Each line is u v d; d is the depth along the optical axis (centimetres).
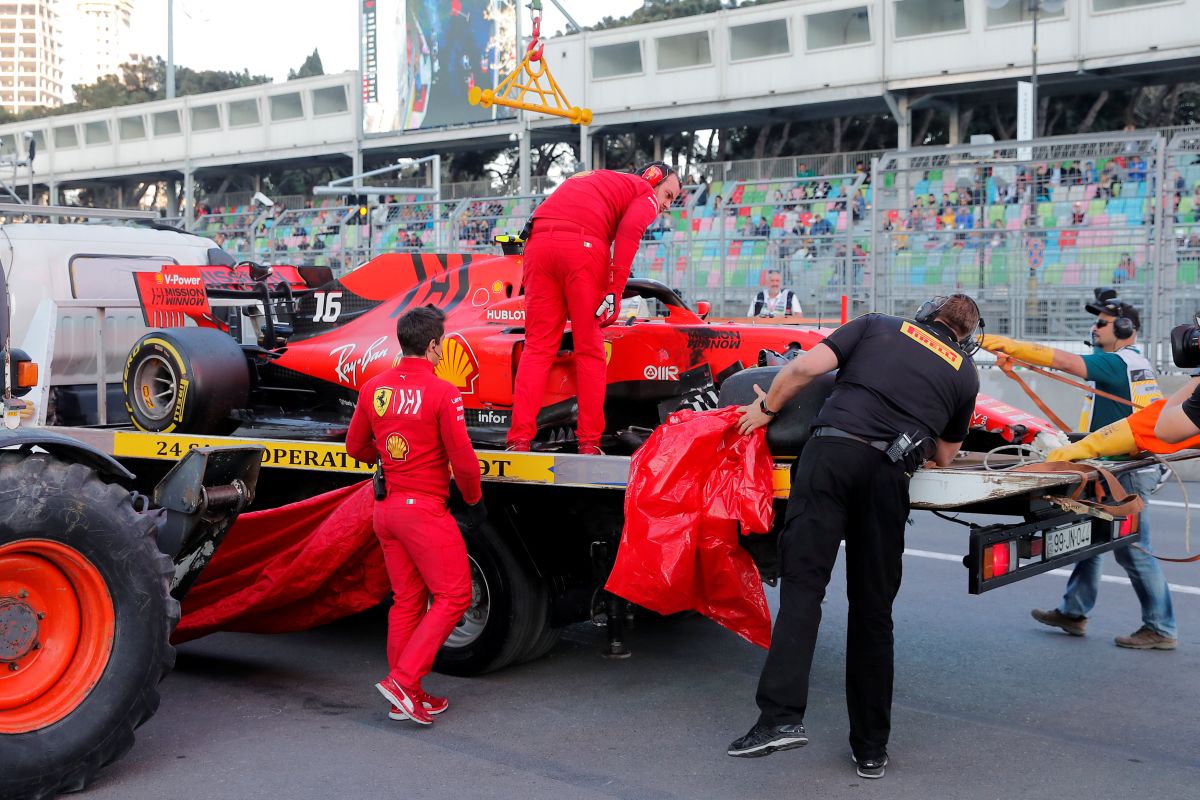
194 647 600
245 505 488
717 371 644
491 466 519
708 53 3416
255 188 4994
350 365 660
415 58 4141
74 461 435
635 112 3566
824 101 3238
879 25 3095
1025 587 732
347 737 464
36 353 695
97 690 407
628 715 495
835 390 430
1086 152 1277
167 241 893
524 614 534
